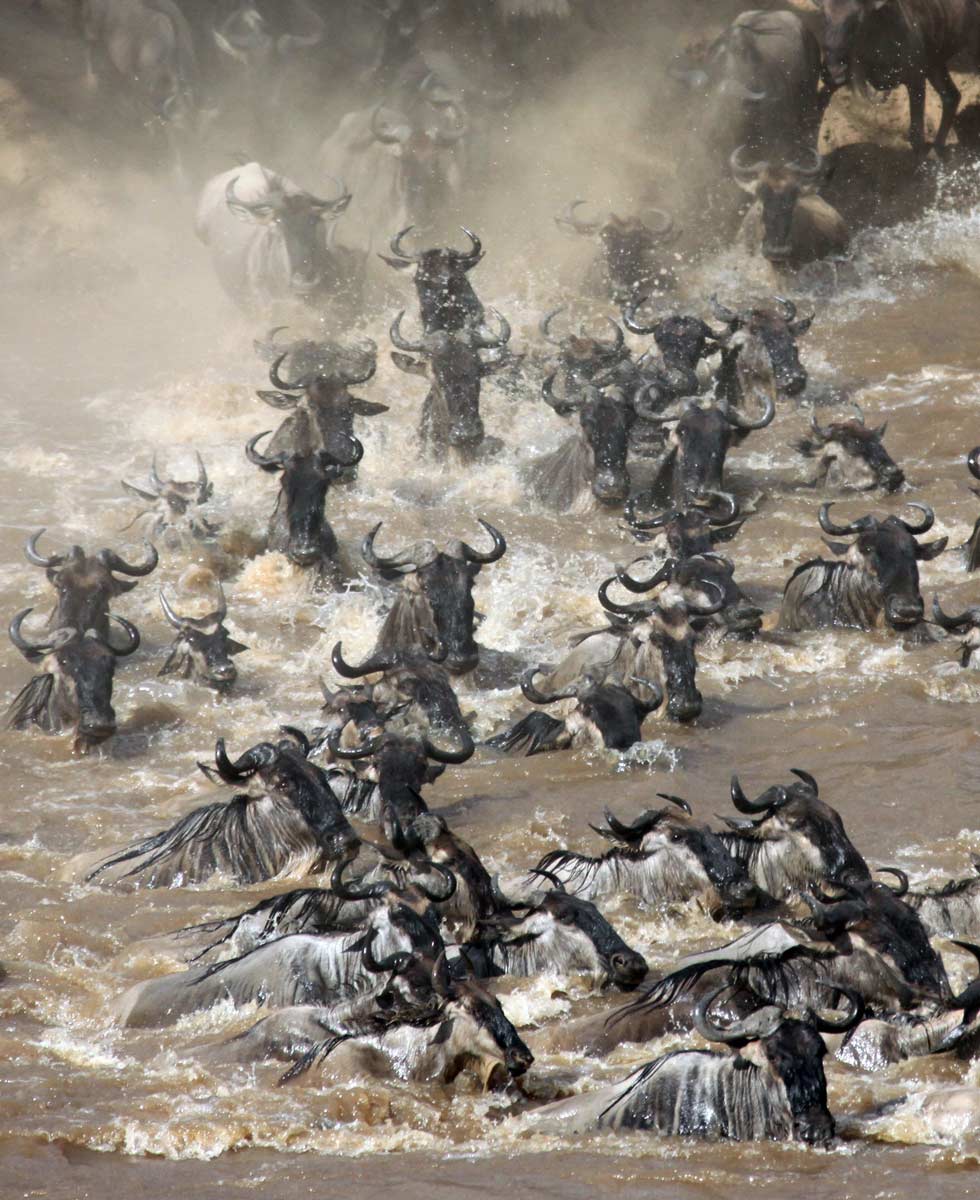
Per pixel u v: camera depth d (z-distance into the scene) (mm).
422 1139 27281
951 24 120750
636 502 69875
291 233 97875
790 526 68188
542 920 33812
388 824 40375
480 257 90062
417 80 125625
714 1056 27672
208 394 85688
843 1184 25016
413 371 76812
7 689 52500
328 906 34750
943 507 69438
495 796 44594
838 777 45219
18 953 35719
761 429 79000
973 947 31047
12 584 62094
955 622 53312
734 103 115312
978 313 99875
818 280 107375
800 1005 30531
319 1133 27484
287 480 62406
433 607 52562
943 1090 27750
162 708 50500
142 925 37000
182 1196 25391
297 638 57656
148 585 62562
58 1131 27578
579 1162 26156
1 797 44531
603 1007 32469
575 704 47656
